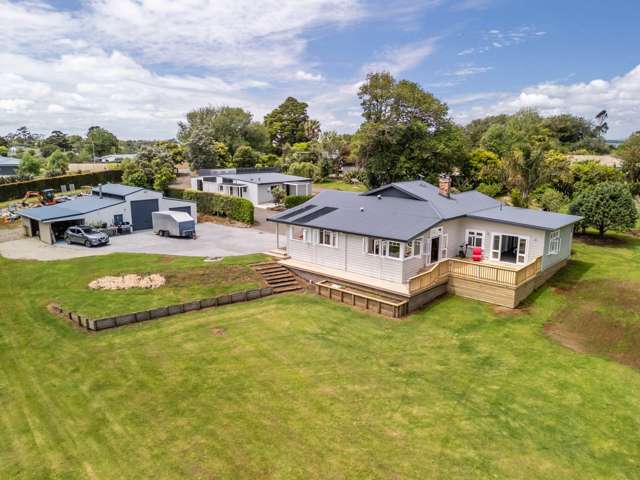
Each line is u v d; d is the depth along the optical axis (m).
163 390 15.54
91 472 11.64
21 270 29.61
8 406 14.80
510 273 22.73
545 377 16.41
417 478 11.30
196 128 96.88
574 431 13.26
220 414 14.06
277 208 55.00
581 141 102.94
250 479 11.30
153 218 41.75
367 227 25.80
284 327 20.95
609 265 29.45
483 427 13.40
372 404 14.60
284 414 14.03
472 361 17.64
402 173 58.72
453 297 24.72
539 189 47.31
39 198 56.72
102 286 25.62
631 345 18.84
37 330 20.78
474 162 62.78
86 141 146.75
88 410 14.44
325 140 90.62
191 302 23.09
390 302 22.45
